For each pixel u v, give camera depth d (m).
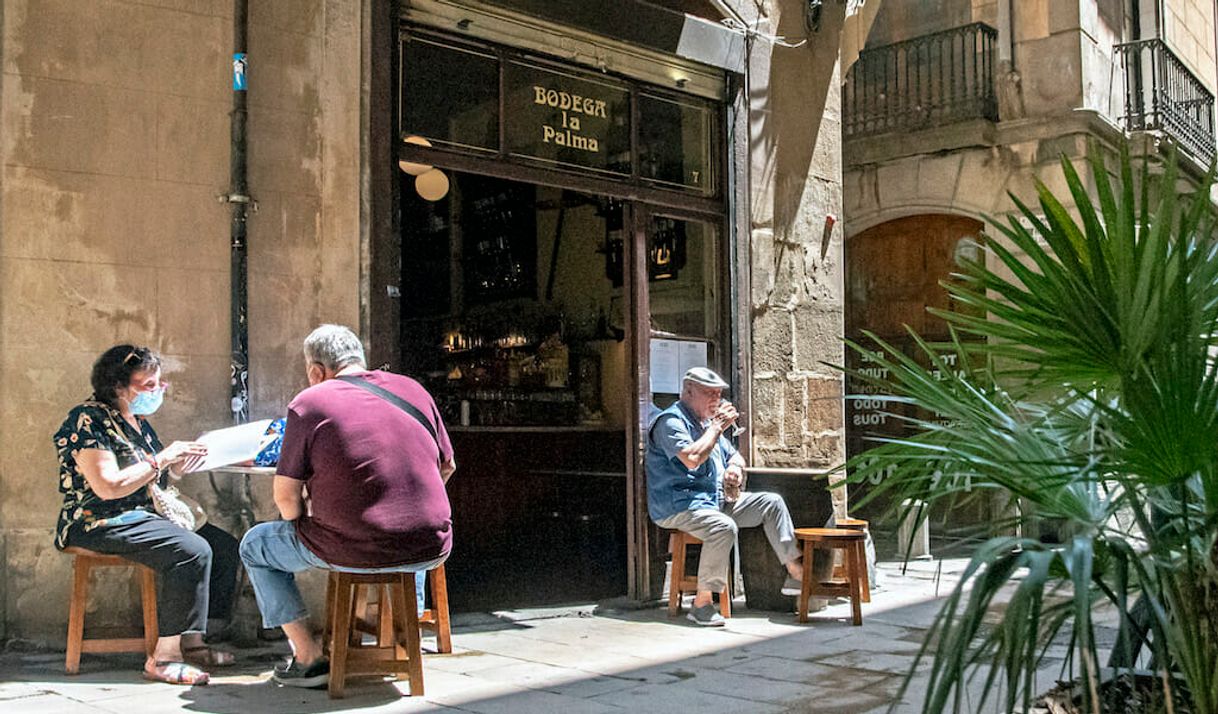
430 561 4.29
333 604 4.48
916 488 2.63
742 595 7.19
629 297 6.91
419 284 9.70
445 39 6.05
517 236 9.32
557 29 6.50
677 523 6.25
